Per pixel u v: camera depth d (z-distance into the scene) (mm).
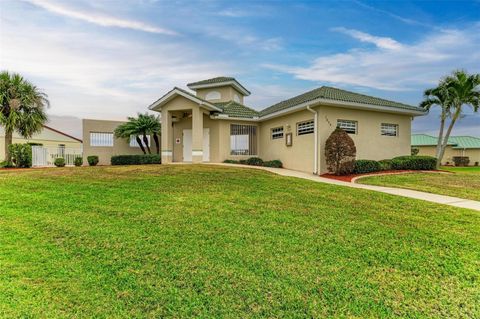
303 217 7020
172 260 4723
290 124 17641
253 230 6098
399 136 17703
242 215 7133
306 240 5586
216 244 5375
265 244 5379
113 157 22562
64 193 9461
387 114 17312
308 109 15305
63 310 3408
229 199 8711
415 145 43875
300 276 4219
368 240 5617
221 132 19641
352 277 4203
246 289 3869
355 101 15133
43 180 11812
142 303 3557
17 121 20031
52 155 23141
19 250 5086
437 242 5559
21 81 20641
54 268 4438
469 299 3664
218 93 23828
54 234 5863
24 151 19859
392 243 5484
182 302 3580
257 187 10547
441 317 3307
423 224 6645
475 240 5688
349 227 6340
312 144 15672
